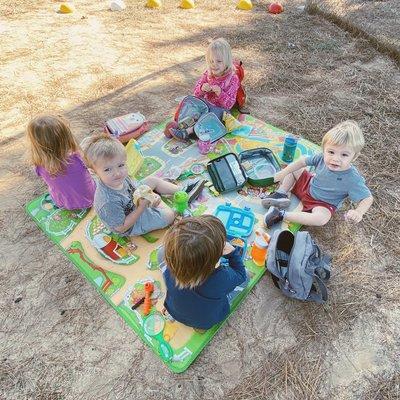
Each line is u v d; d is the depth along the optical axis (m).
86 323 2.36
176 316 2.21
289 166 2.96
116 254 2.70
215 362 2.18
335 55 4.79
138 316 2.37
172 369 2.14
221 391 2.06
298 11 5.95
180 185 3.20
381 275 2.54
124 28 5.58
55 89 4.34
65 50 5.04
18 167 3.40
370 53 4.77
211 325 2.22
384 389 2.05
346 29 5.30
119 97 4.23
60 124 2.55
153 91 4.31
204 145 3.42
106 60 4.85
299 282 2.30
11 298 2.48
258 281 2.52
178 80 4.49
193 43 5.21
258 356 2.19
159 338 2.26
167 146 3.56
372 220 2.88
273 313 2.37
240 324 2.33
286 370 2.12
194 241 1.80
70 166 2.68
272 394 2.04
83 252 2.72
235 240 2.71
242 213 2.91
